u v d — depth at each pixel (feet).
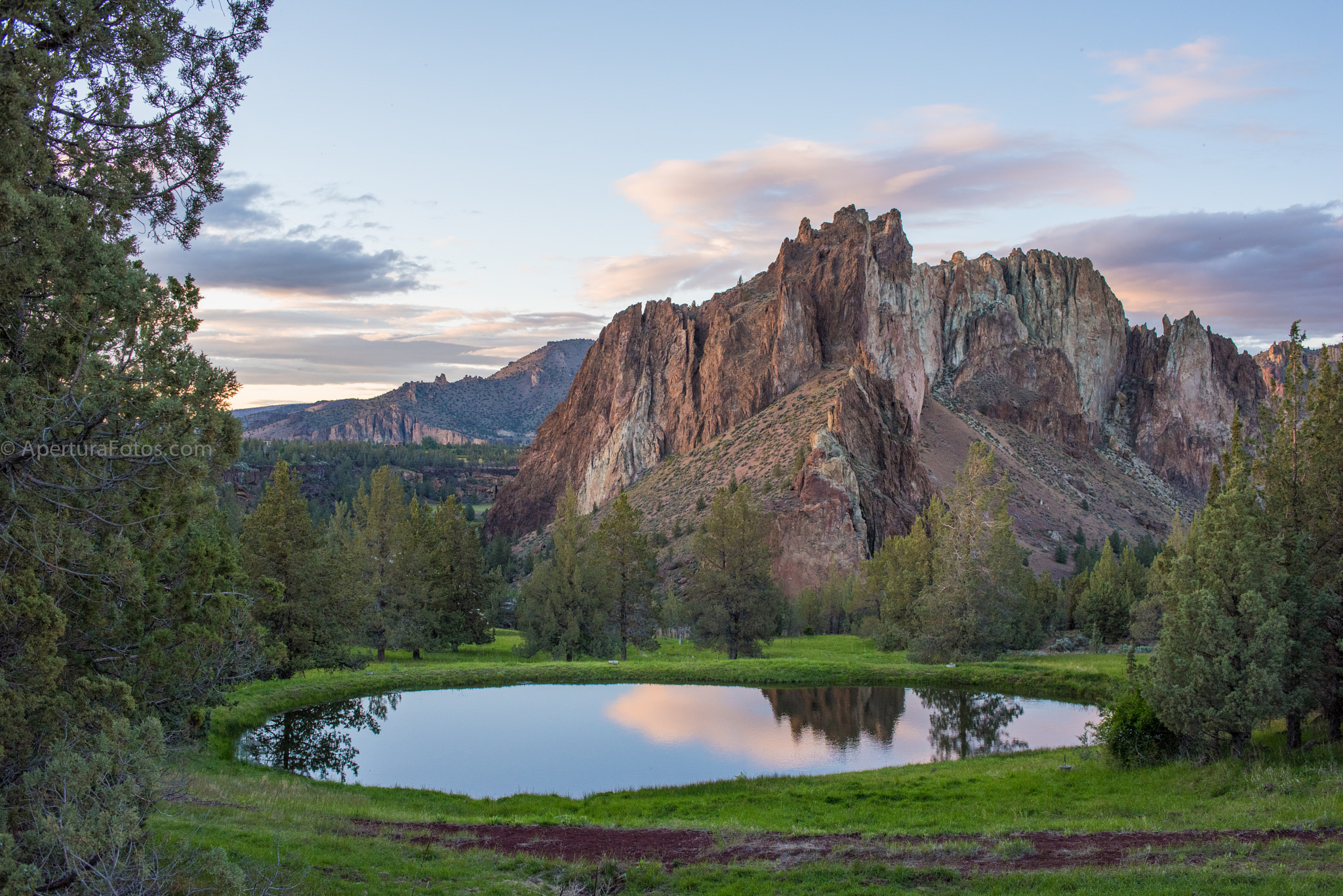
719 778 109.81
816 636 314.14
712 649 231.30
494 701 165.07
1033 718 145.28
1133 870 50.39
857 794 90.22
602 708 158.51
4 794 38.60
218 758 107.76
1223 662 80.28
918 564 241.35
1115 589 272.31
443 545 252.83
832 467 475.31
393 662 228.43
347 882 52.95
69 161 46.03
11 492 39.81
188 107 49.60
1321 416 89.40
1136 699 92.68
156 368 44.86
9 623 39.68
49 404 41.65
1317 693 82.23
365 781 110.32
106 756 36.96
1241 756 81.61
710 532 232.73
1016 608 215.72
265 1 50.90
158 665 55.01
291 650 166.30
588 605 228.43
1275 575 82.33
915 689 172.65
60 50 43.50
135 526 48.88
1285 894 44.04
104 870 34.76
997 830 66.33
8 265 38.93
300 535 170.30
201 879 42.83
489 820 79.71
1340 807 61.05
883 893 51.37
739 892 54.24
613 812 86.48
